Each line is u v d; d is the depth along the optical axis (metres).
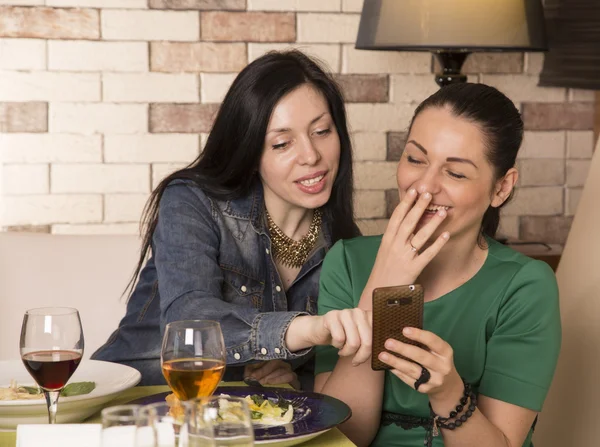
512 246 2.83
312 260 1.90
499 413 1.43
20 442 1.10
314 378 1.74
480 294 1.49
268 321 1.52
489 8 2.43
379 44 2.49
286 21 2.85
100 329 2.09
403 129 2.95
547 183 3.06
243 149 1.83
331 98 1.86
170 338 1.19
